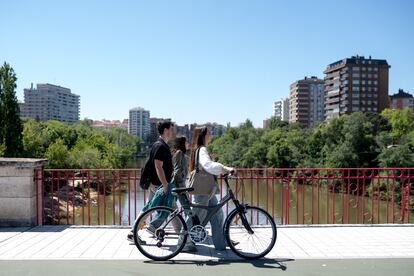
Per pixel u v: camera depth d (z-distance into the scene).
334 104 131.38
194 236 5.95
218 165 5.95
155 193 6.52
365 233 7.37
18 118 49.06
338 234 7.31
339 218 27.80
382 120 89.62
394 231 7.53
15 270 5.32
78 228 7.73
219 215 6.36
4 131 47.78
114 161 78.38
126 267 5.49
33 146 54.34
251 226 6.27
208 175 6.15
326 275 5.15
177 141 7.03
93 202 33.16
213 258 5.93
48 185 34.97
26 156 50.53
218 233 6.30
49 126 87.75
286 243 6.72
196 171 6.15
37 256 5.95
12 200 7.75
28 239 6.91
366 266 5.52
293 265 5.58
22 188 7.73
